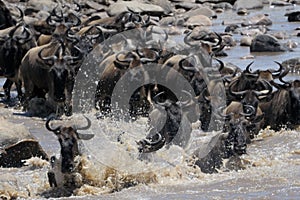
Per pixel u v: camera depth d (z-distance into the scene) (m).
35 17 105.44
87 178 41.84
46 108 62.75
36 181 42.72
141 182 42.25
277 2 143.38
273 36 94.31
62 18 77.31
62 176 41.16
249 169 44.44
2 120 49.28
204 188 40.84
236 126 44.44
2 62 68.25
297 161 46.06
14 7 108.00
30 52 65.50
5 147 46.12
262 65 78.19
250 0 138.38
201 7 130.75
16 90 73.44
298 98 55.25
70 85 61.09
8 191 40.81
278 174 43.09
